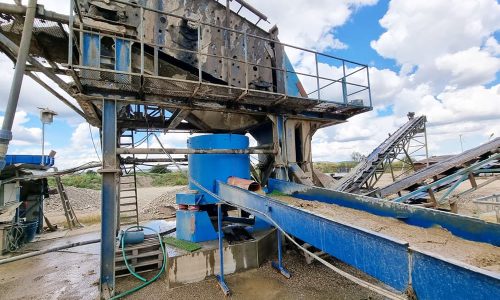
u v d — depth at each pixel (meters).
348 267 6.46
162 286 5.62
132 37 6.31
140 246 6.47
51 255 8.60
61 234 11.93
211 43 7.46
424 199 9.37
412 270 1.97
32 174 10.71
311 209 4.98
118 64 5.67
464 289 1.64
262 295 5.20
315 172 10.00
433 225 3.68
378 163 12.18
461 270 1.66
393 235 3.48
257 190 5.97
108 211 5.44
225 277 5.98
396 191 9.33
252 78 8.10
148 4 6.64
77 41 5.99
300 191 6.44
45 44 6.25
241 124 9.49
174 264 5.59
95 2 5.94
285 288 5.46
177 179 49.66
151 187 43.41
